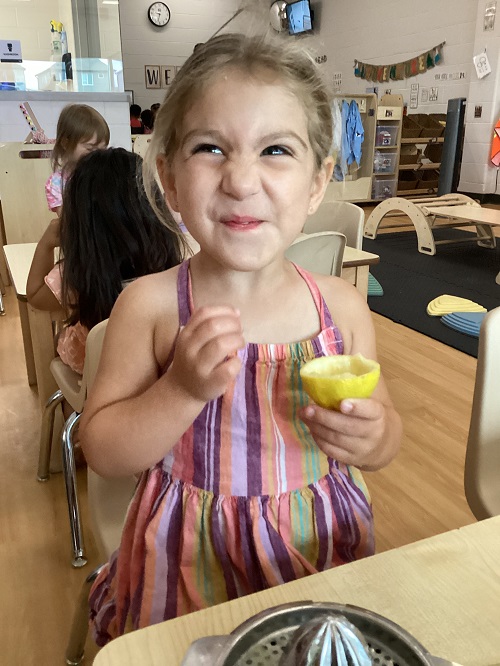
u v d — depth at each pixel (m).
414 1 8.20
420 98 8.47
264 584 0.81
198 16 10.06
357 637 0.40
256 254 0.72
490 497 1.09
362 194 7.84
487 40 7.09
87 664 1.39
